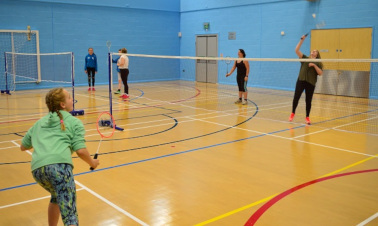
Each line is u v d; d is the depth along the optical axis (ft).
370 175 17.04
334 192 15.05
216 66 61.57
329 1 46.55
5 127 27.32
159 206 13.69
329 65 46.52
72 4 56.13
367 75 43.34
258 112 33.71
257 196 14.66
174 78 68.23
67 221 9.45
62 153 9.79
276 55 53.16
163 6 65.57
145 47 64.39
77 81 57.82
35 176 9.78
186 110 34.58
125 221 12.47
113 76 61.26
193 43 65.92
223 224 12.25
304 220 12.55
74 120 10.48
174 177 16.81
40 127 10.28
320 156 20.03
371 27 43.11
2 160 19.35
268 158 19.69
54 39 55.06
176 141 23.17
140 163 18.81
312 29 48.60
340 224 12.27
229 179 16.58
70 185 9.74
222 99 42.22
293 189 15.38
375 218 12.70
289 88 51.55
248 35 56.49
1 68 50.85
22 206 13.66
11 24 51.34
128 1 61.52
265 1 53.52
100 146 21.99
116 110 34.55
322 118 30.86
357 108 36.19
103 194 14.82
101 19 59.16
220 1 60.03
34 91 50.60
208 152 20.79
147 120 29.73
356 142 22.98
